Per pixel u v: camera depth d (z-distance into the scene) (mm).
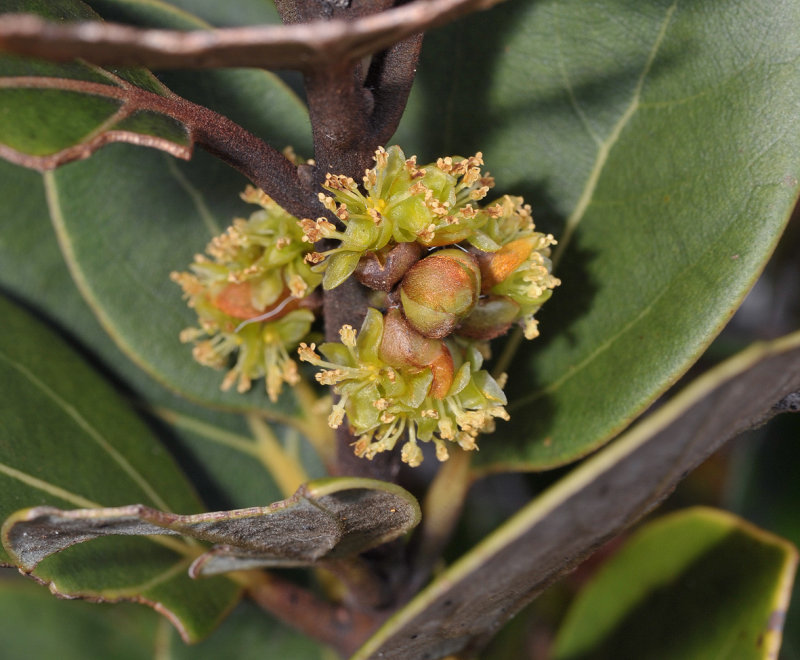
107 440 177
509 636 214
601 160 174
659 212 166
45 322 193
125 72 149
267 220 167
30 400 173
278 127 185
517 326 175
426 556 180
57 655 214
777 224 156
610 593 199
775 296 256
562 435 169
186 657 200
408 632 157
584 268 172
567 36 173
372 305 158
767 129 159
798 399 154
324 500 145
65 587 161
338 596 191
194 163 187
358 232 152
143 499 175
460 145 180
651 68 170
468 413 159
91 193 185
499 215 158
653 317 163
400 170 154
